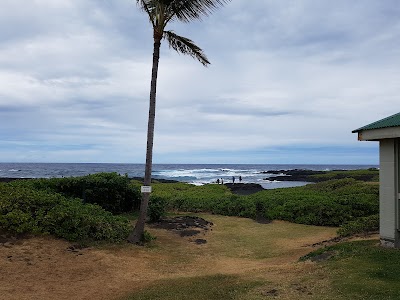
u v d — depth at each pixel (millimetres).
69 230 9555
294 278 6926
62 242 9219
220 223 14234
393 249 8008
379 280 6191
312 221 14125
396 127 7777
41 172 82062
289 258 9383
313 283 6461
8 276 7133
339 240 10562
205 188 25266
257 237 12094
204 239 11625
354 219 13727
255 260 9461
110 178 14984
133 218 14109
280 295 6016
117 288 7020
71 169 103375
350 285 6051
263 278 7152
